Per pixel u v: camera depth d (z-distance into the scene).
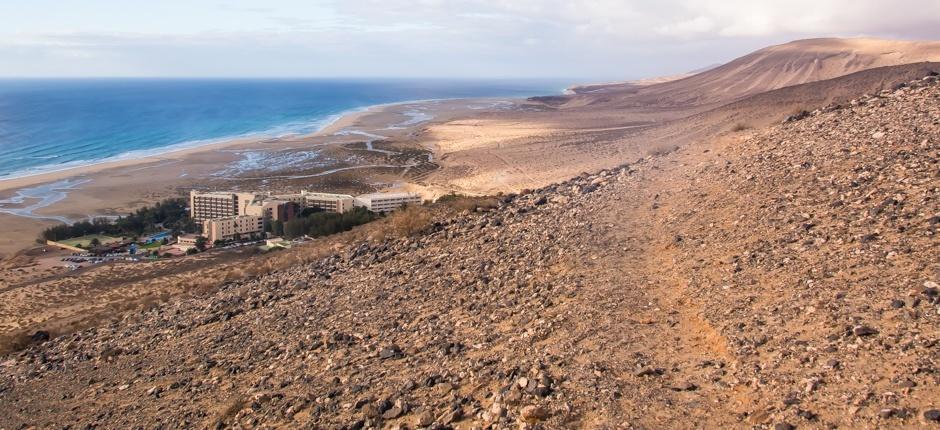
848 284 10.38
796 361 8.68
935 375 7.53
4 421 14.27
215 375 14.23
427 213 25.56
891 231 11.84
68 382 16.53
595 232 16.98
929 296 9.21
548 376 9.70
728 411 8.02
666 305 11.73
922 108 18.94
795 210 14.38
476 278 16.28
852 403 7.47
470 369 10.88
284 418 10.83
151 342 18.64
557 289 13.63
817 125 21.09
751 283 11.57
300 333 15.73
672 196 18.80
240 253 50.88
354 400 10.83
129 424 12.42
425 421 9.38
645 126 105.69
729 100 159.00
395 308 15.76
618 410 8.45
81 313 31.53
